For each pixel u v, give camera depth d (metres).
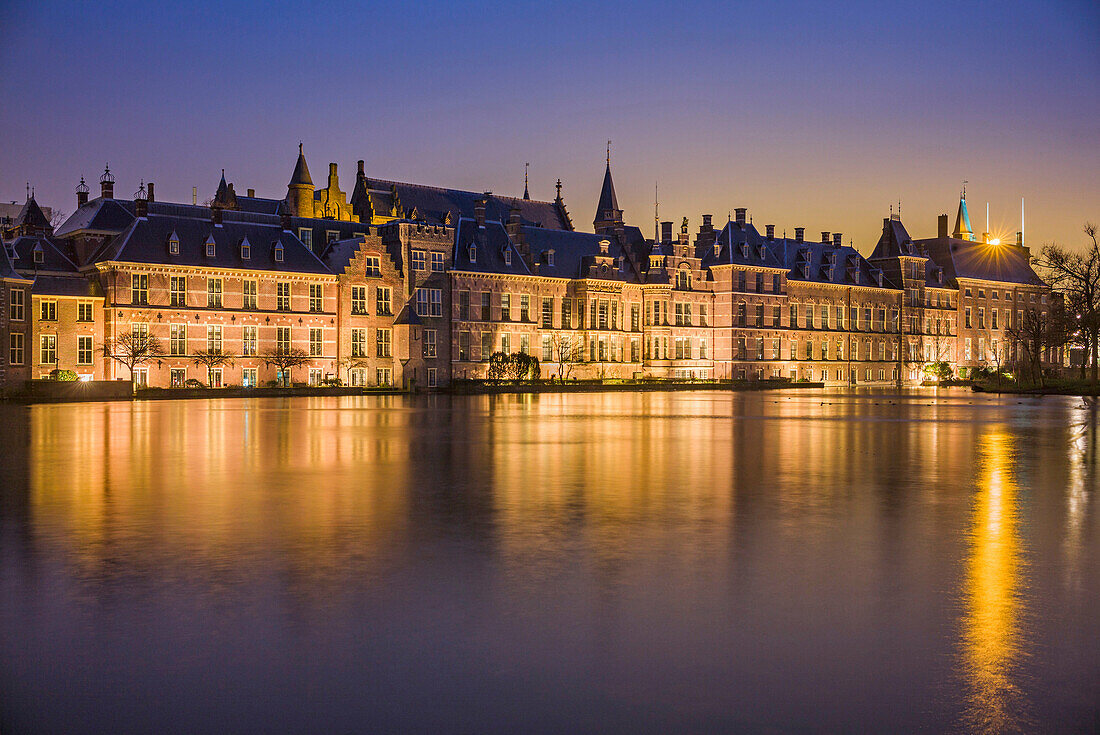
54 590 13.81
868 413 62.25
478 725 9.25
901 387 141.50
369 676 10.46
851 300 152.88
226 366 98.38
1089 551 16.53
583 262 126.81
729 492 23.59
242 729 9.18
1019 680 10.35
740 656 11.03
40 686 10.20
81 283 92.50
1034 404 77.00
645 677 10.41
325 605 13.04
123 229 100.25
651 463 30.17
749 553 16.27
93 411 62.22
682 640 11.58
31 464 29.47
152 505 21.30
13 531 18.19
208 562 15.55
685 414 60.28
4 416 56.19
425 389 105.50
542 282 122.00
